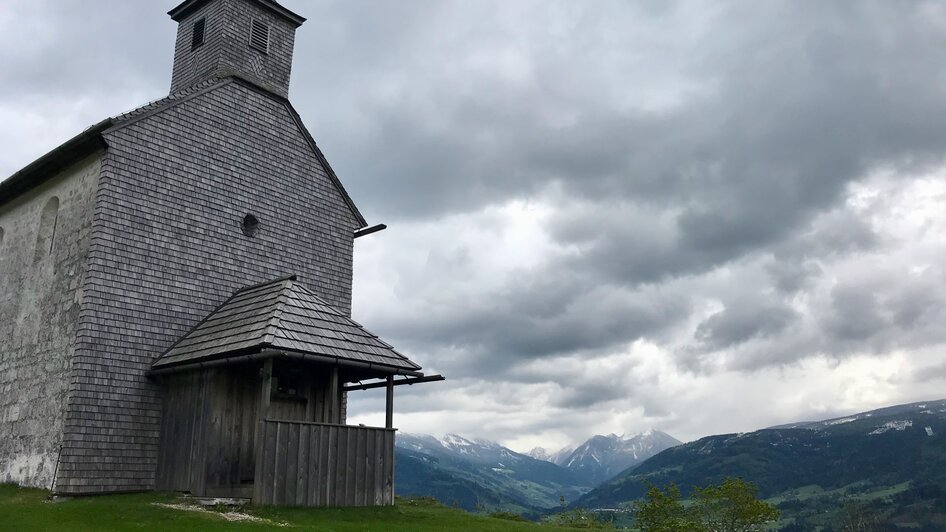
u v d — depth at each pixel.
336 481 18.31
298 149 26.48
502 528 19.06
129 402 19.97
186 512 16.08
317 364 19.88
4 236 25.84
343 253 27.17
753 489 36.22
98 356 19.59
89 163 21.58
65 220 22.03
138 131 21.59
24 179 24.03
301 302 20.14
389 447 19.83
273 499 17.00
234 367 19.77
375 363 19.34
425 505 26.25
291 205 25.67
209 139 23.53
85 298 19.70
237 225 23.73
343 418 22.78
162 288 21.30
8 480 21.23
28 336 22.38
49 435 19.78
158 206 21.69
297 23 27.81
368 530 15.68
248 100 25.22
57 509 16.42
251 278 23.78
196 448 19.02
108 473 19.19
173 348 20.89
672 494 35.47
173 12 27.50
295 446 17.66
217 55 25.14
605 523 37.16
